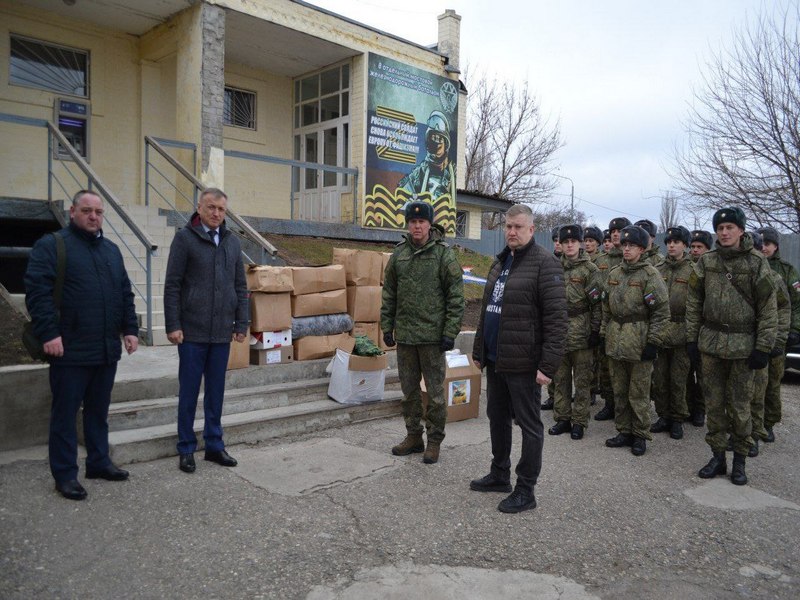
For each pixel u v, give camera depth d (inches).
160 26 431.5
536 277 157.5
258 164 538.9
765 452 225.5
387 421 238.5
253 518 145.3
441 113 566.3
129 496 153.7
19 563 120.1
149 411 190.1
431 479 177.6
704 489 182.7
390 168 520.1
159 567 121.8
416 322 188.2
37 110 412.2
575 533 147.3
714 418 195.0
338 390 231.3
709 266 195.3
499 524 149.6
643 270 213.8
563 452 214.1
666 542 145.3
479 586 120.2
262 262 317.1
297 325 241.6
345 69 514.3
